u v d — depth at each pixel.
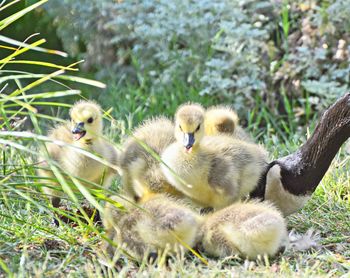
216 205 10.83
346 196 12.32
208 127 12.30
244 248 9.68
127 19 20.27
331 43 18.38
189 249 9.38
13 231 10.04
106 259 9.49
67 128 11.80
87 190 9.45
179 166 10.60
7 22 9.87
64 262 9.29
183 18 19.11
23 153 13.98
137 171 11.23
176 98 19.03
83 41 21.77
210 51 19.30
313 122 17.05
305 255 10.01
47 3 21.27
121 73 21.09
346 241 10.80
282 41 19.06
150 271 8.99
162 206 9.65
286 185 11.17
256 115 18.66
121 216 9.80
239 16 18.59
